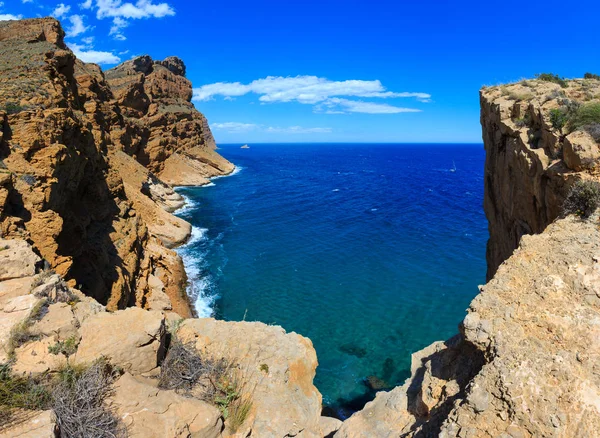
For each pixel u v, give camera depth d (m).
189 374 10.61
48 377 8.46
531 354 8.16
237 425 10.09
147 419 8.48
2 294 10.15
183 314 28.34
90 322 10.14
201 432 9.02
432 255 42.91
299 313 29.73
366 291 33.53
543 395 7.52
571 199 11.80
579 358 7.82
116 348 9.58
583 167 11.90
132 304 24.23
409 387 12.06
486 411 7.81
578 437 6.95
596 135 12.18
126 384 9.14
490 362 8.55
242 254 42.25
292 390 12.08
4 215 14.59
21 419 7.26
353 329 27.69
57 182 19.11
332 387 21.81
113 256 24.97
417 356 13.25
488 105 20.84
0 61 28.59
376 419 11.59
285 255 42.25
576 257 9.75
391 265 39.66
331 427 13.98
